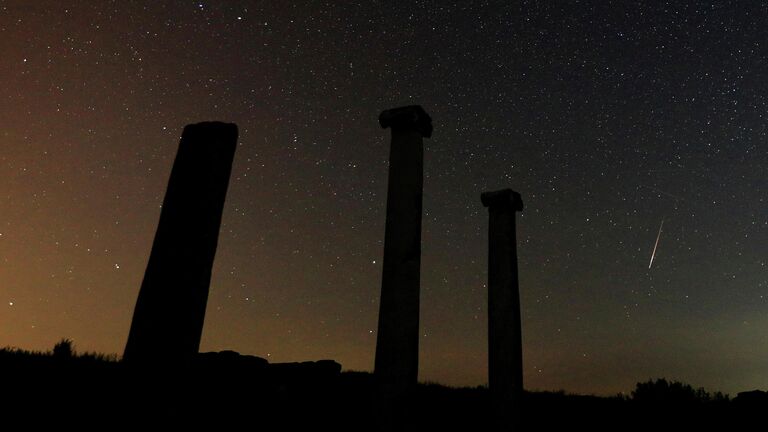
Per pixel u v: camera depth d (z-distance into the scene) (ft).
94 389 23.21
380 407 18.28
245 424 23.88
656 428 34.71
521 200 28.07
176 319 12.33
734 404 39.09
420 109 21.13
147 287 12.64
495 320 25.64
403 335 18.79
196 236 12.91
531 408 39.11
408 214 20.02
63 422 19.26
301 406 28.02
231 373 28.09
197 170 13.41
